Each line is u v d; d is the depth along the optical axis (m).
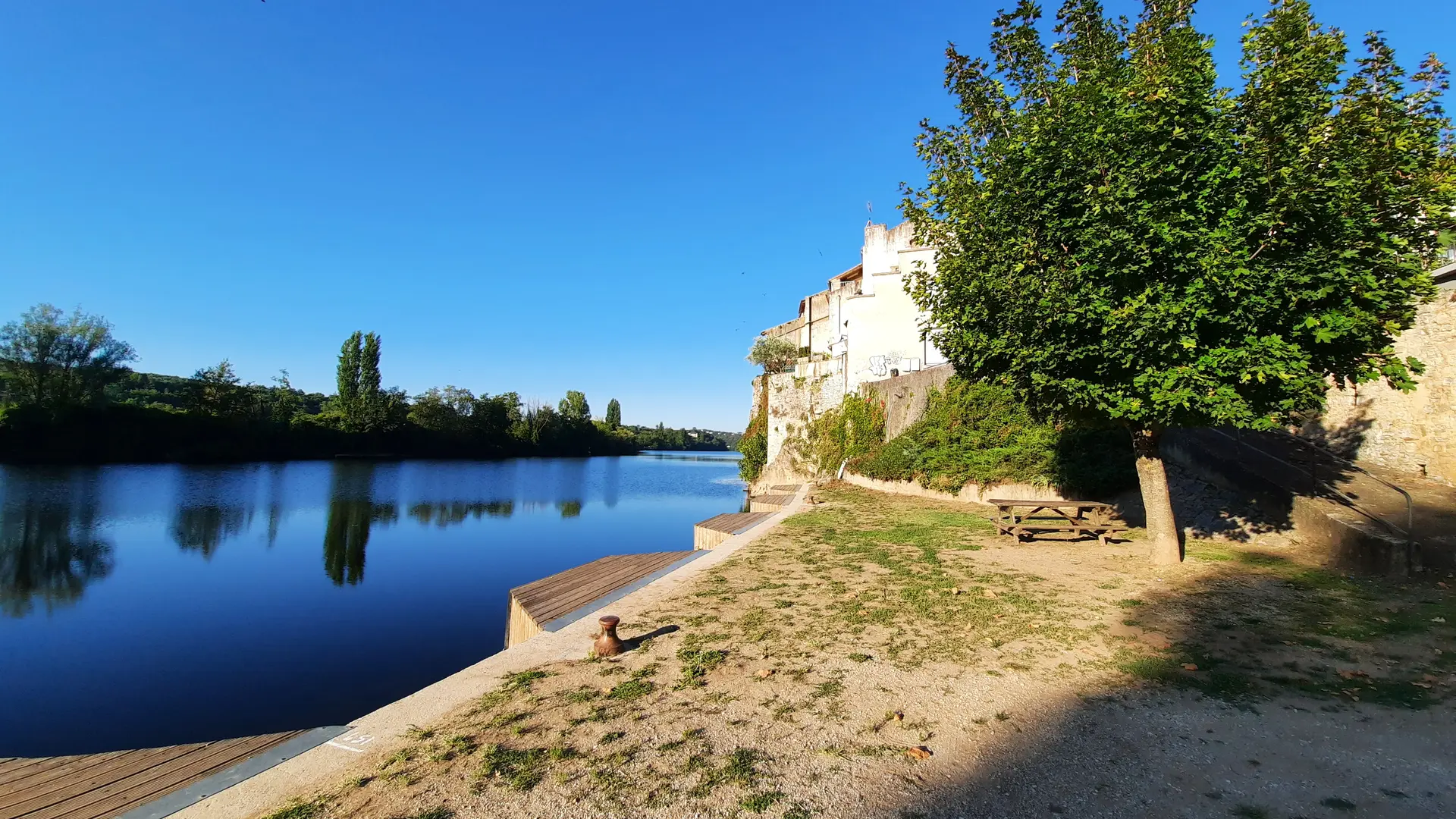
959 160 9.14
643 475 63.94
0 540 22.97
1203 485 13.48
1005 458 17.39
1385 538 8.26
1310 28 6.91
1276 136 6.74
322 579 18.23
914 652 5.88
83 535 24.25
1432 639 5.78
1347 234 6.62
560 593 9.32
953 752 4.04
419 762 3.99
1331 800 3.42
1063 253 7.74
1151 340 6.88
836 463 26.55
